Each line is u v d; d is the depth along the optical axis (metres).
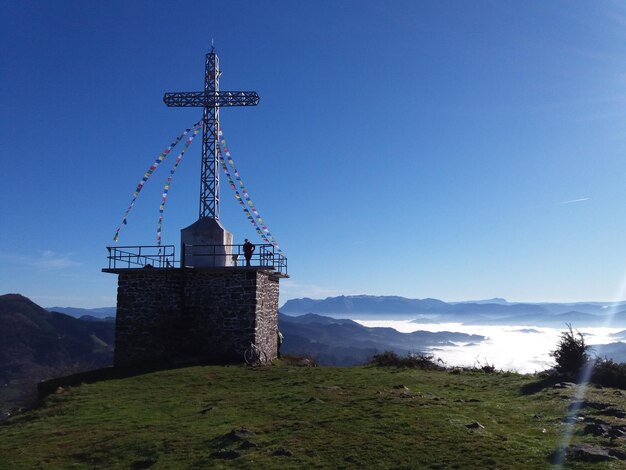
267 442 11.70
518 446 10.79
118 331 27.45
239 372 22.55
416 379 20.59
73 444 12.80
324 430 12.37
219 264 29.41
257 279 27.11
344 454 10.73
